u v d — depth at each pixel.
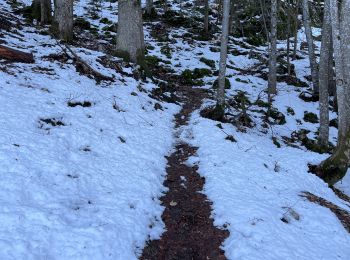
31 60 13.12
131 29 16.25
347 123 10.34
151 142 10.80
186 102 16.06
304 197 9.02
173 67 22.06
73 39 19.34
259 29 33.50
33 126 9.07
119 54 16.52
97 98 12.07
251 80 22.42
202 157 10.51
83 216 6.56
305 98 20.05
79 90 12.04
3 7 25.89
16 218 5.84
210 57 25.36
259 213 7.60
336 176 10.63
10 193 6.46
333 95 20.97
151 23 32.44
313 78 20.25
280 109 18.12
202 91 18.30
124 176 8.42
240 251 6.48
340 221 8.32
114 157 9.21
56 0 18.17
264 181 9.45
